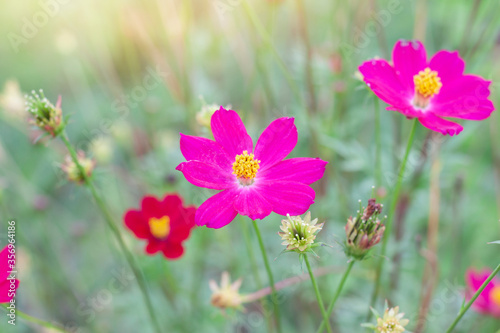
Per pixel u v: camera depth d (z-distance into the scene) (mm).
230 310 496
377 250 567
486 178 700
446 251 649
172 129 716
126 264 603
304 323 621
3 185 650
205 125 488
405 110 434
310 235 415
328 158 610
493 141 643
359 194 611
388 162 591
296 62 633
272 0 591
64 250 702
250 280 599
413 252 596
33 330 628
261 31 553
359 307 574
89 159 486
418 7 608
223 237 612
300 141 641
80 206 751
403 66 458
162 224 498
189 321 596
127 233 625
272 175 437
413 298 599
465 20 620
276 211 421
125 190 672
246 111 628
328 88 634
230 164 439
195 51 644
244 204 425
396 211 583
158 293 625
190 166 427
